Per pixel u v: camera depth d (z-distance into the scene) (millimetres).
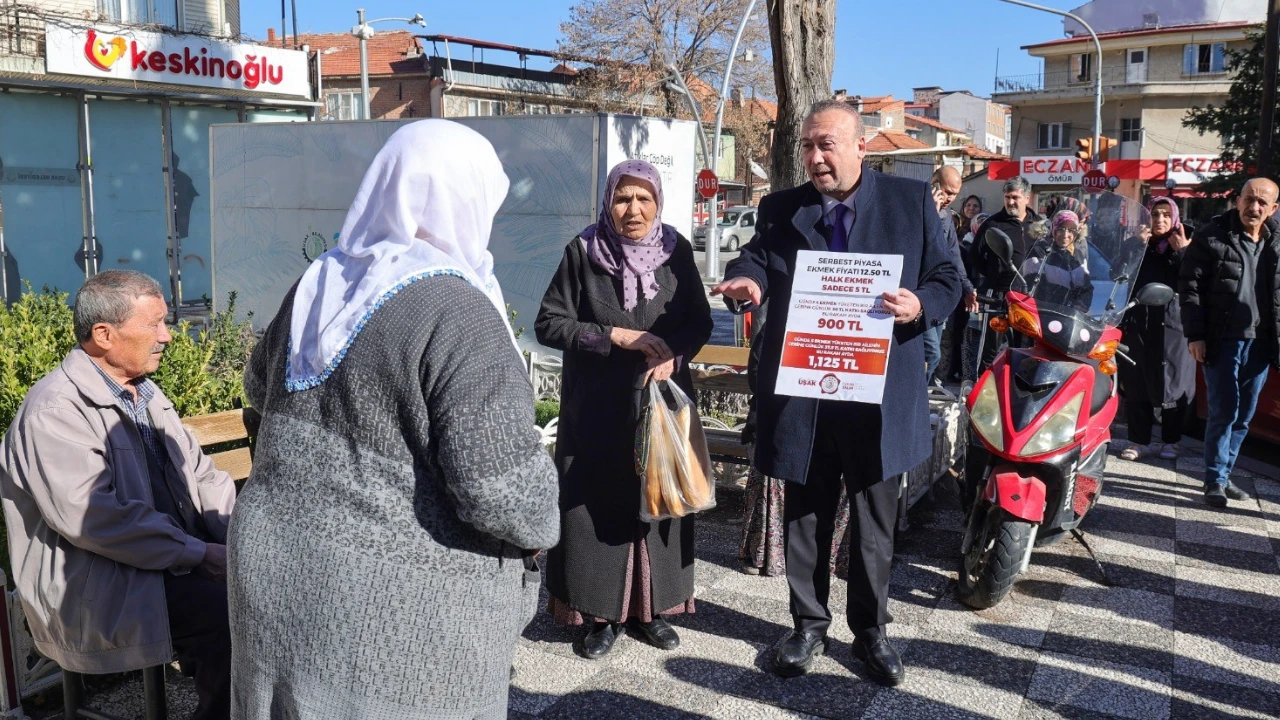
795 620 3863
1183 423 7125
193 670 3039
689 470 3750
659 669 3848
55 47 15852
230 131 12719
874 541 3695
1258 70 29969
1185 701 3660
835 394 3482
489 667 2016
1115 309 4621
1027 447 4219
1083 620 4379
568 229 9836
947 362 10367
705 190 28203
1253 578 4895
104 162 17312
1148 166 36250
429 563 1905
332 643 1882
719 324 16266
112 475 2949
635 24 41094
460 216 2061
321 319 1977
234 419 3824
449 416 1837
